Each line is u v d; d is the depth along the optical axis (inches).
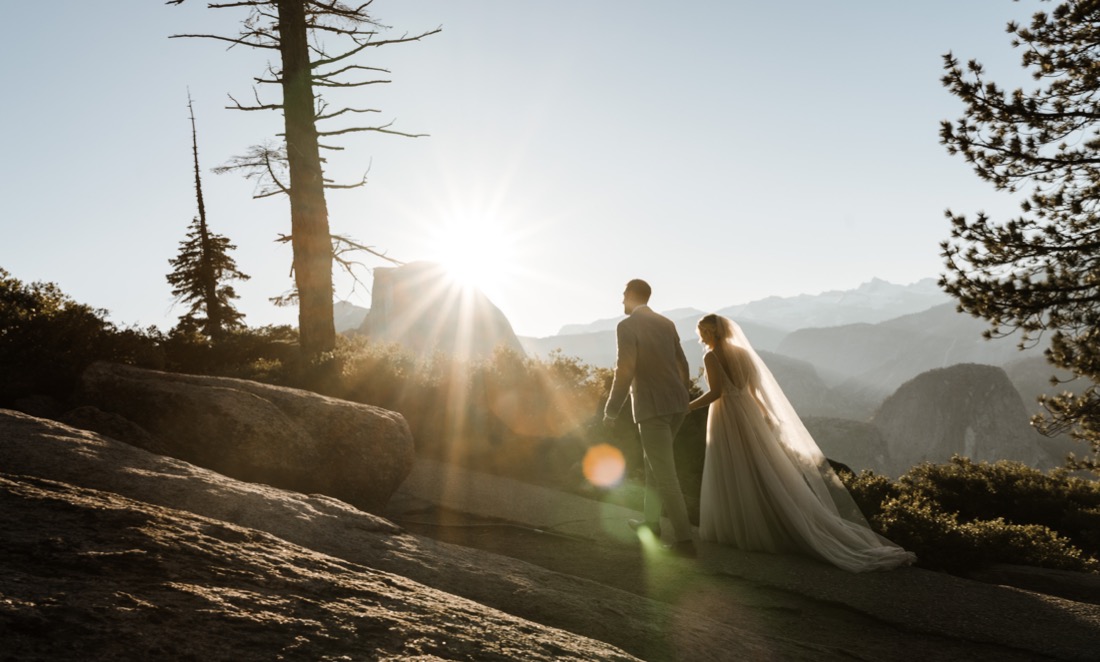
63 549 67.8
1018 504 479.2
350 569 89.4
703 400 273.7
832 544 253.4
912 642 190.5
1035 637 194.1
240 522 138.0
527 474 419.8
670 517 248.7
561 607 124.9
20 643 49.3
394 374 476.1
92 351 429.4
